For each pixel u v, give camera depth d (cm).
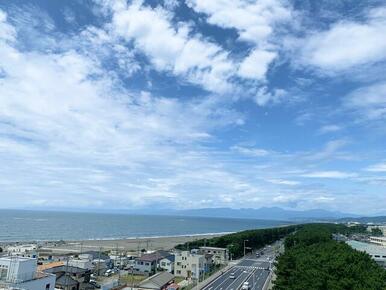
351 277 4856
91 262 9031
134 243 17125
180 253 9706
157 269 9612
